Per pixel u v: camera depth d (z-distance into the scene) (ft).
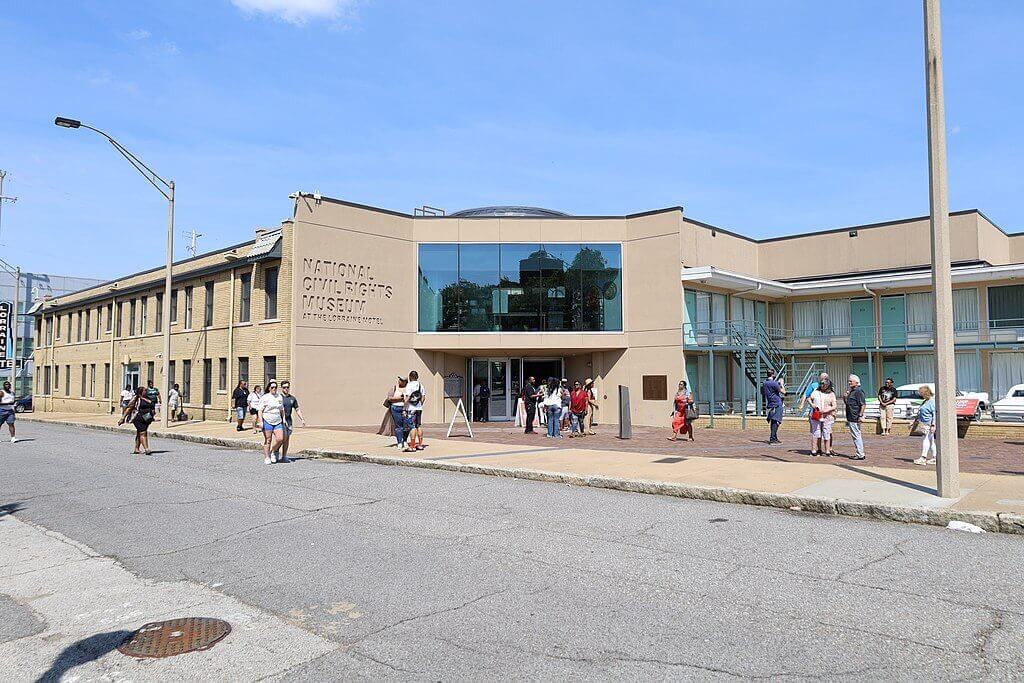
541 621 18.57
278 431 55.93
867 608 19.25
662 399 96.58
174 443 74.64
